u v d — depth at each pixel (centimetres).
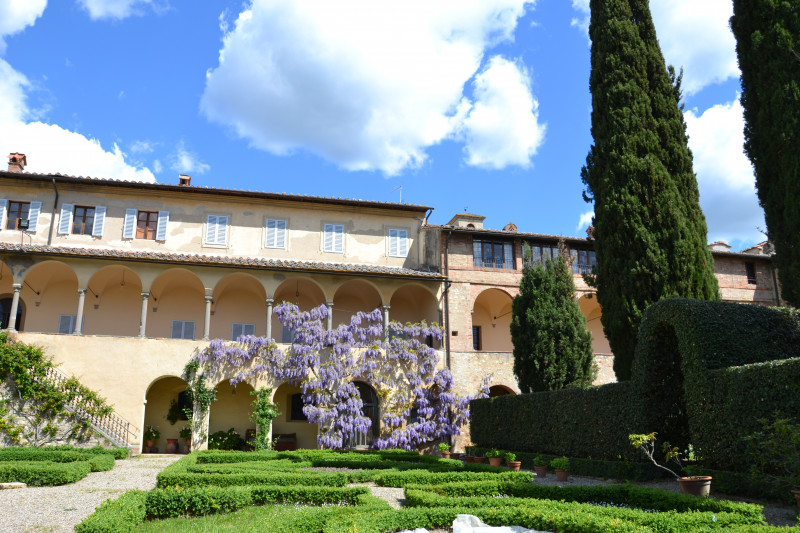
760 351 1409
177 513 1129
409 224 3312
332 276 2934
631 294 1850
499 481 1395
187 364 2606
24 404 2261
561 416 1958
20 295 2839
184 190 3011
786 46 1608
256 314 3116
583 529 914
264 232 3108
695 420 1385
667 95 2048
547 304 2322
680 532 908
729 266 3550
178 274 2891
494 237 3278
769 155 1631
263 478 1436
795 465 1077
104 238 2917
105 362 2536
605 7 2156
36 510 1165
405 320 3291
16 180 2870
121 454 2173
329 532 884
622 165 1936
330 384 2712
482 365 3045
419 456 2188
